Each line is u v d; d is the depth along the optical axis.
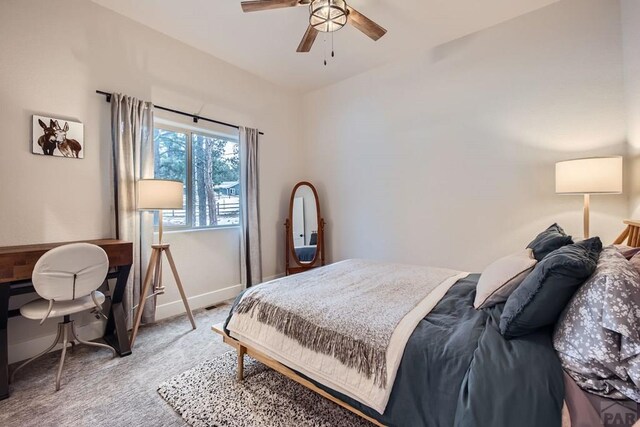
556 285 1.06
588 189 2.15
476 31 3.01
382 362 1.18
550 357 1.02
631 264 1.11
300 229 4.27
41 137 2.25
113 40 2.64
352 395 1.23
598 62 2.44
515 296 1.17
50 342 2.30
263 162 4.05
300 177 4.59
